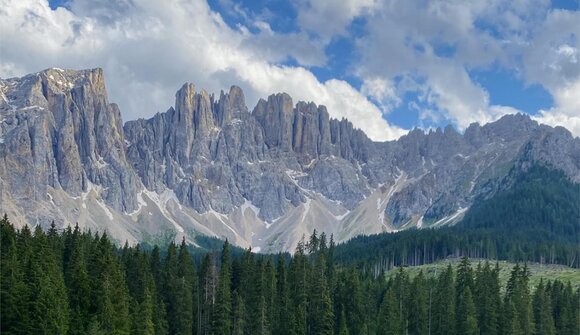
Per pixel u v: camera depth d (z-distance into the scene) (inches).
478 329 7017.7
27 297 5027.1
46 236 6466.5
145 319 5625.0
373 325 7047.2
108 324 5251.0
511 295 7578.7
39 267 5339.6
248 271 7081.7
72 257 6003.9
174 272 6860.2
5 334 4815.5
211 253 7313.0
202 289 6894.7
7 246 5836.6
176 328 6240.2
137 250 7003.0
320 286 6909.5
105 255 5787.4
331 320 6722.4
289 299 6855.3
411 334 7293.3
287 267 7755.9
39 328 4886.8
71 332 5093.5
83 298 5467.5
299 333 6540.4
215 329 6250.0
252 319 6451.8
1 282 5004.9
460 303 7224.4
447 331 7130.9
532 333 7214.6
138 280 6343.5
